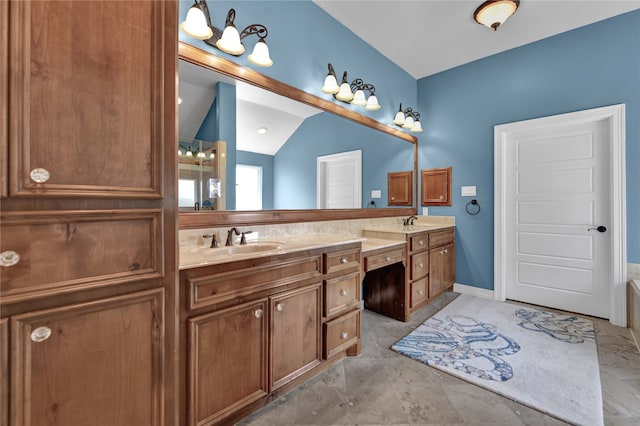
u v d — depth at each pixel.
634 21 2.50
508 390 1.67
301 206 2.39
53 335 0.79
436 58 3.34
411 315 2.81
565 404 1.54
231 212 1.94
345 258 1.94
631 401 1.56
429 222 3.74
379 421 1.44
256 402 1.46
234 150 1.96
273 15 2.13
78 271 0.83
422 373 1.84
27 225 0.75
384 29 2.80
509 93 3.16
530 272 3.11
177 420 1.03
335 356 1.92
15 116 0.72
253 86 2.05
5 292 0.72
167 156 0.99
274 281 1.52
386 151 3.30
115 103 0.88
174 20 1.00
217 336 1.29
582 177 2.80
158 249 0.98
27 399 0.76
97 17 0.84
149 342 0.97
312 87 2.44
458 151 3.53
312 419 1.46
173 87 1.00
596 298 2.74
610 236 2.63
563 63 2.84
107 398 0.89
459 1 2.41
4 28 0.70
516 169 3.18
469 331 2.44
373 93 2.83
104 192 0.85
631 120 2.52
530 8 2.48
